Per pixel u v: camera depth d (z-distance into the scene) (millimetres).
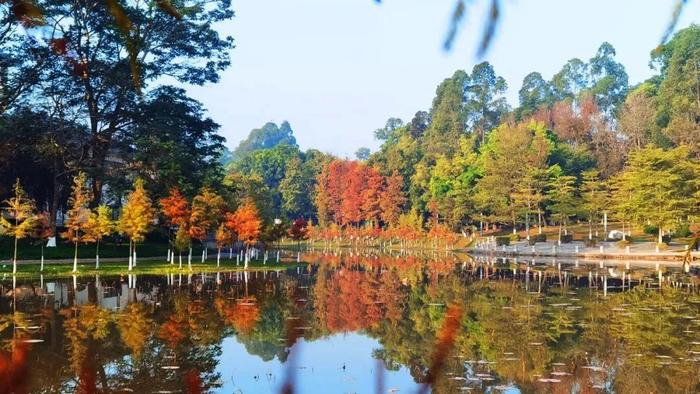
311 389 12438
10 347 16391
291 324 20938
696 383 13328
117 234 53469
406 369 14531
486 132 118250
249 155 151000
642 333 19281
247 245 46469
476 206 85438
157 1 2529
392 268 50188
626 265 50344
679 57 85000
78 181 39906
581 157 87125
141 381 13195
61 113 45281
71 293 28969
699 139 70312
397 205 103250
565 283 36156
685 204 55656
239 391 12336
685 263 3834
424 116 137625
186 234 41812
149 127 48531
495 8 1685
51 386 12734
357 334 19438
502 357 15805
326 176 120625
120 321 21078
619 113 97875
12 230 36219
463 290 32594
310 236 110500
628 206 58062
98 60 42969
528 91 130875
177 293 29609
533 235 80375
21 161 49906
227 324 20797
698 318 22266
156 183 47875
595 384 13211
